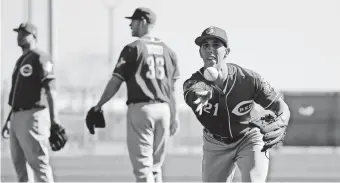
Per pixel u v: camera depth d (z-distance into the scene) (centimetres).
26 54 2427
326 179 4156
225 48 1834
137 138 2259
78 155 6575
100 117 2292
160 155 2322
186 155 6575
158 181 2341
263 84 1845
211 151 1933
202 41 1828
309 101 6662
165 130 2292
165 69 2294
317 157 6306
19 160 2492
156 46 2292
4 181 3791
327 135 6662
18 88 2412
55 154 6681
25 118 2409
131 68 2259
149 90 2255
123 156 6378
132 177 4125
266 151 1870
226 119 1862
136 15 2305
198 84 1794
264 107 1869
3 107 6334
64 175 4300
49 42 5059
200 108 1758
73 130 7319
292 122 6694
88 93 7344
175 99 2373
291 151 7219
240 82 1834
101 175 4284
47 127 2441
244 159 1864
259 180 1844
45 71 2394
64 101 7500
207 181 1975
